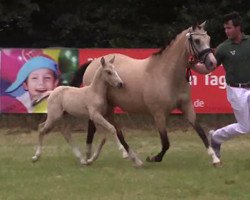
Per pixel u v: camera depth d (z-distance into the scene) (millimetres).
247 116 10250
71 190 8820
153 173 10070
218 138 10609
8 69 15773
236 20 10078
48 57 15836
